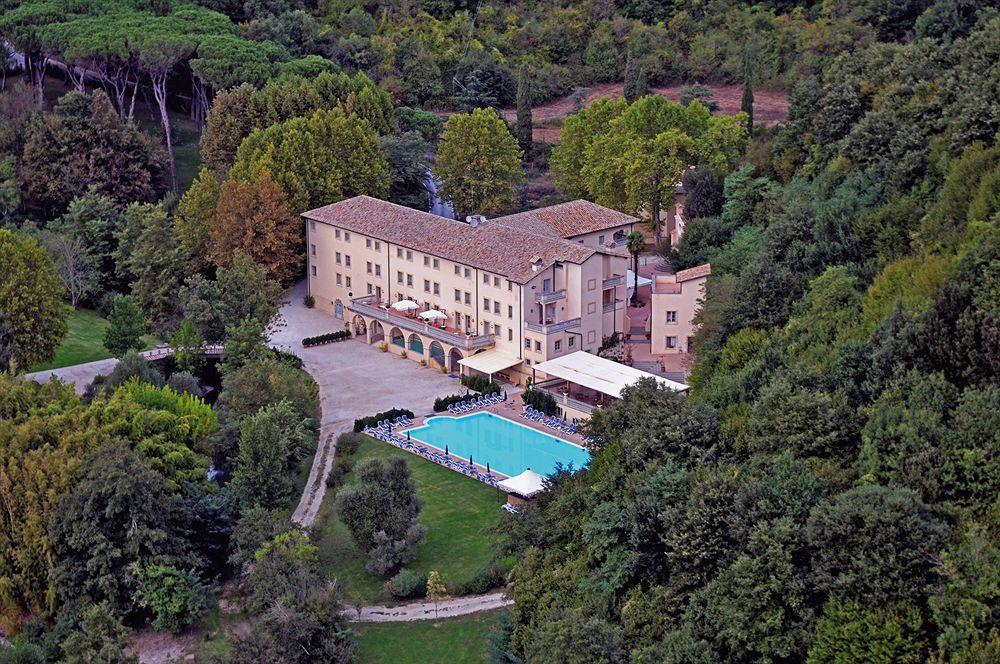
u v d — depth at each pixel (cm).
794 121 16962
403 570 10750
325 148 18138
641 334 15700
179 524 10856
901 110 14462
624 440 10306
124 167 18788
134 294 16300
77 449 11000
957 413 9194
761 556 8450
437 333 15150
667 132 18450
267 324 15388
